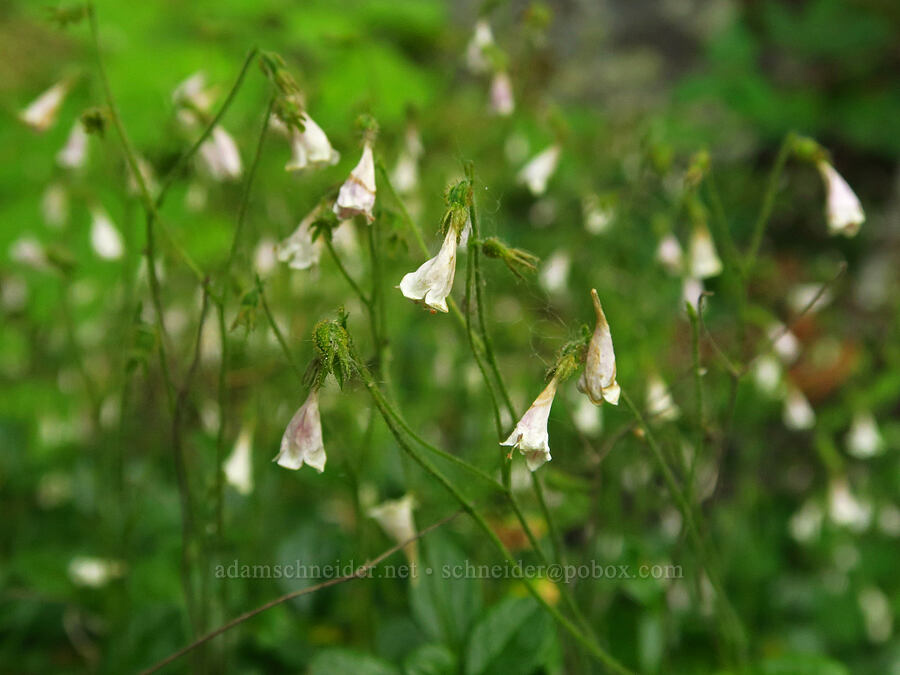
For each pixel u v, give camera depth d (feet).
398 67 1.57
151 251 0.78
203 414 1.01
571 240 1.24
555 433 1.03
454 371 1.19
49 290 1.18
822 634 1.18
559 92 2.42
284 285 0.97
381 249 0.80
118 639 0.92
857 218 0.87
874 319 1.86
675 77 2.50
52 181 1.03
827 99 2.31
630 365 1.10
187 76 1.32
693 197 0.93
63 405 1.17
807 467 1.55
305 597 0.95
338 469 0.83
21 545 1.10
